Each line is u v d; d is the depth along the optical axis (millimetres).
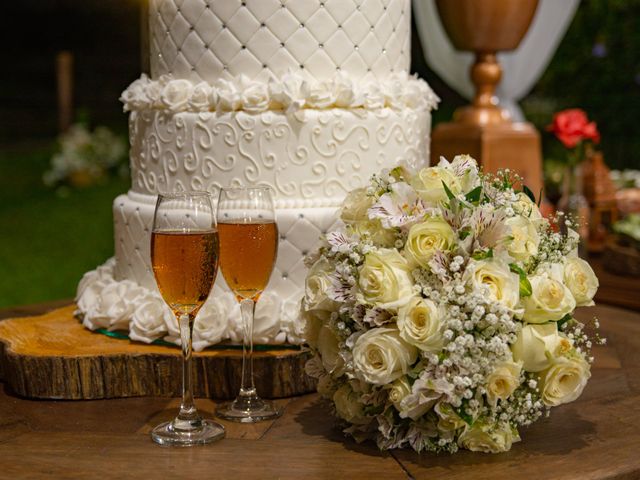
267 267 1979
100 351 2287
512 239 1790
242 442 1939
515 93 6117
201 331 2295
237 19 2355
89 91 13281
